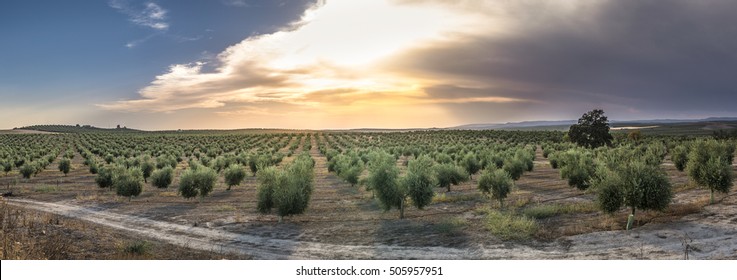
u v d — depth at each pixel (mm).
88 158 71688
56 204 31797
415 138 147000
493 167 28891
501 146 90000
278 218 25109
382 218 24297
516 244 17328
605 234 17391
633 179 18312
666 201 18141
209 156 86500
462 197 29656
